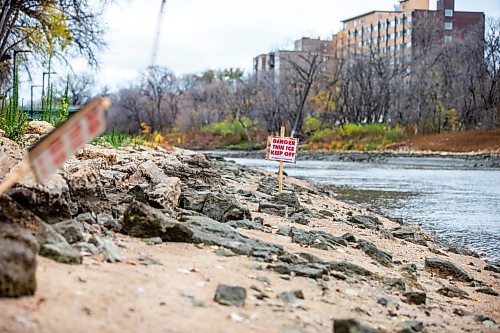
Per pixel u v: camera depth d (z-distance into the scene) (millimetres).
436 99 75750
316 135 83438
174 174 14094
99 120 4609
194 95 108625
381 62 85375
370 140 75562
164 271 6461
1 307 4695
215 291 6074
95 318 4828
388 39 124125
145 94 99000
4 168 8273
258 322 5465
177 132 101375
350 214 15938
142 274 6191
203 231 8531
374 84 85062
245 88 96625
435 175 38188
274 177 23828
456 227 16859
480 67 72750
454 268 9844
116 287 5637
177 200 10086
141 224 7824
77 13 26000
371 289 7617
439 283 9203
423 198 23906
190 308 5473
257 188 17266
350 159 59688
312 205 16422
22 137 13875
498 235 15664
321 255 8961
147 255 6996
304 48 109250
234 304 5789
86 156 12414
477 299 8539
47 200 7223
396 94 82438
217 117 104062
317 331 5535
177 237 7875
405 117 78812
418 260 10719
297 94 88375
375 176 36656
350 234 10836
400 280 8148
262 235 9641
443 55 78188
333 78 91062
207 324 5164
